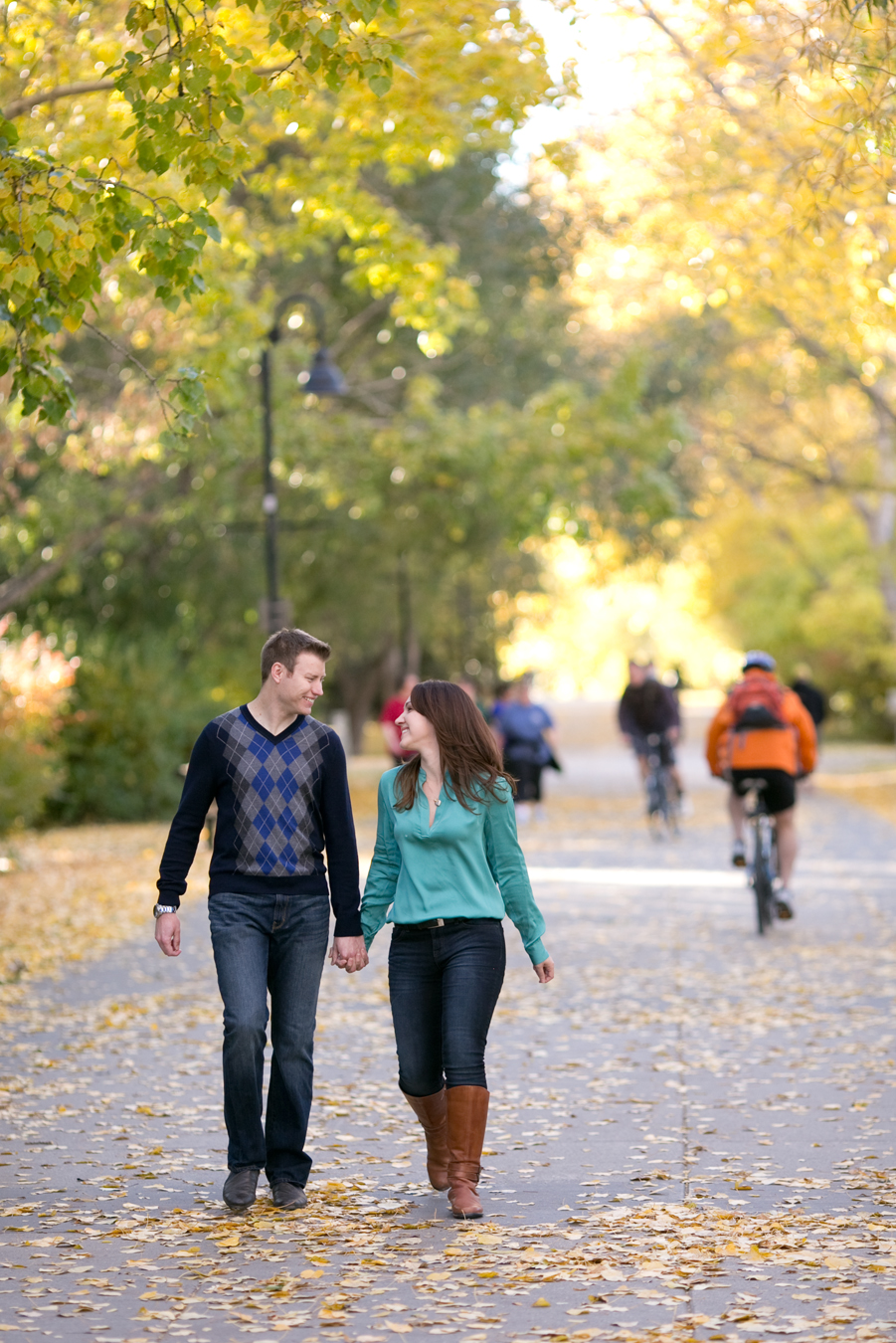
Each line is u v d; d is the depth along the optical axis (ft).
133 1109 47.24
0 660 129.80
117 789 173.78
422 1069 37.73
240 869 37.42
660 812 141.18
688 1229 34.78
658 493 174.60
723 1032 58.03
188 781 37.99
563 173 77.77
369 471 166.81
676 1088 49.26
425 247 88.99
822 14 52.80
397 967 38.09
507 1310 29.99
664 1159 41.24
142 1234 34.91
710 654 615.57
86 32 68.23
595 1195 37.86
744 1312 29.37
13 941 82.02
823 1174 39.50
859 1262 32.37
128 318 111.65
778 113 72.38
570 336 194.49
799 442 231.71
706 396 205.57
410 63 67.77
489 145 79.82
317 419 164.04
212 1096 49.11
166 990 68.44
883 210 66.54
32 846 142.10
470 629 291.58
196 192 60.75
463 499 182.39
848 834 143.64
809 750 82.79
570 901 96.58
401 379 183.62
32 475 131.13
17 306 47.37
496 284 172.04
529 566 269.03
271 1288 31.35
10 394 50.19
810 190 60.08
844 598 325.62
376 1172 40.57
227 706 192.75
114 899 100.89
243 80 49.03
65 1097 48.98
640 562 224.53
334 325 180.65
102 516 144.05
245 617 201.57
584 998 65.36
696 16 69.51
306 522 181.98
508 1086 49.98
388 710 162.40
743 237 81.56
